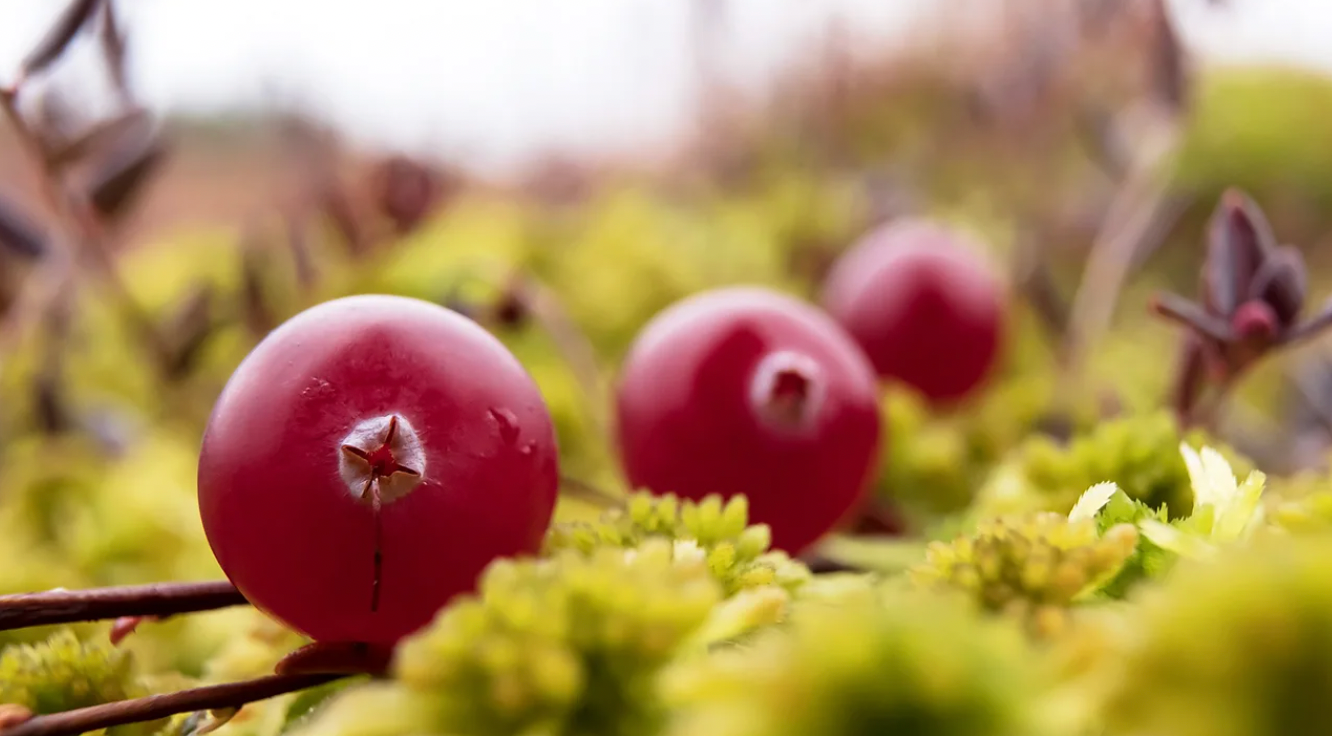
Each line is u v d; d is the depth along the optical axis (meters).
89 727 0.09
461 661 0.09
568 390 0.16
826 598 0.10
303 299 0.18
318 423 0.09
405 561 0.09
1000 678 0.08
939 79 0.28
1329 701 0.08
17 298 0.16
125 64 0.13
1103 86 0.22
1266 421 0.17
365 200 0.20
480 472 0.09
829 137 0.28
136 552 0.13
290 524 0.09
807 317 0.11
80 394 0.18
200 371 0.18
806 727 0.08
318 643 0.10
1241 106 0.23
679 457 0.11
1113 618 0.09
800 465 0.11
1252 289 0.12
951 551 0.09
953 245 0.15
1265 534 0.09
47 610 0.10
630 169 0.31
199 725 0.10
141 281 0.22
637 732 0.09
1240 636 0.08
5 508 0.15
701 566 0.09
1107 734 0.08
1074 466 0.11
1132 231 0.17
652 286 0.21
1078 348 0.16
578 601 0.09
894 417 0.13
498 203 0.29
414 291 0.18
